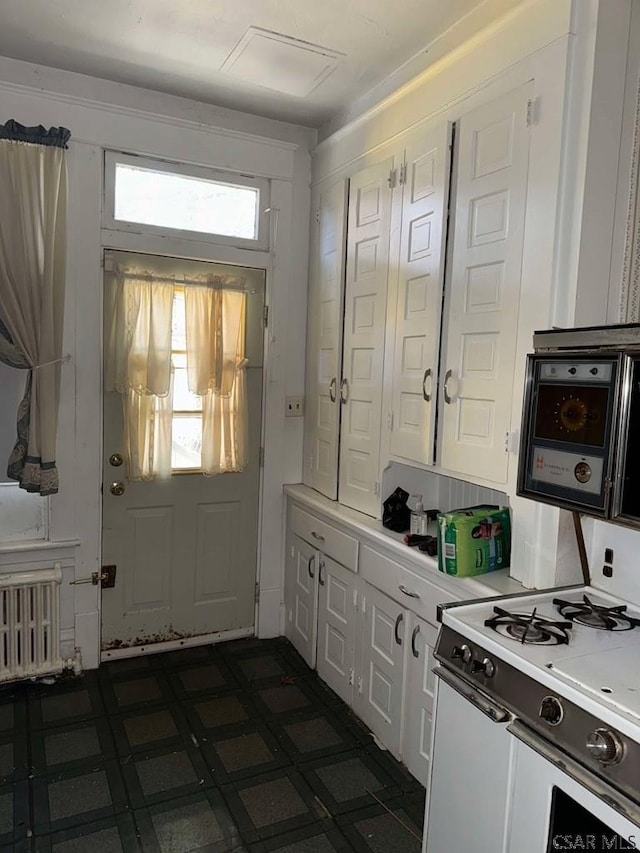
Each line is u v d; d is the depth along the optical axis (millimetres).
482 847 1444
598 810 1146
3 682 2639
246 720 2525
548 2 1725
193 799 2061
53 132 2576
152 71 2609
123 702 2623
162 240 2871
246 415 3121
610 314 1772
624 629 1532
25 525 2832
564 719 1233
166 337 2875
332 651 2770
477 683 1459
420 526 2328
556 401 1637
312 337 3146
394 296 2428
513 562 1908
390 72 2516
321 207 3043
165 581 3045
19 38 2373
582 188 1680
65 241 2631
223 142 2965
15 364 2557
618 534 1738
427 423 2209
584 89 1666
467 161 2031
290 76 2590
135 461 2865
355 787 2143
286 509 3258
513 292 1853
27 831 1896
